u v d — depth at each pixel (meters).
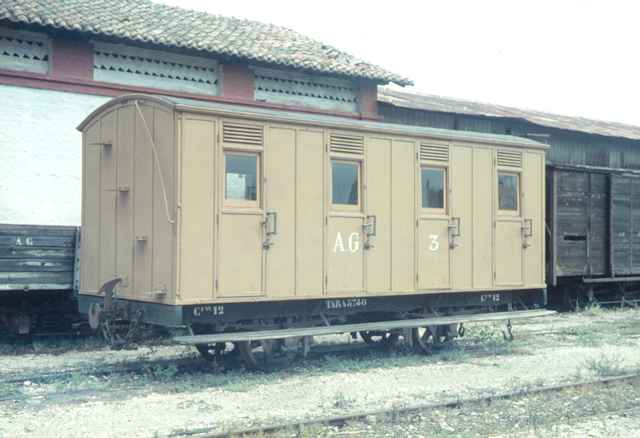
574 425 7.58
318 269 10.70
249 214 10.03
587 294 20.16
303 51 18.53
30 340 13.68
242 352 10.26
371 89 19.36
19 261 12.31
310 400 8.74
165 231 9.58
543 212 13.73
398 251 11.60
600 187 20.05
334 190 10.99
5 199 14.07
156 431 7.11
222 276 9.74
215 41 16.56
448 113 21.73
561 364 11.33
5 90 14.08
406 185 11.76
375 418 7.73
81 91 14.91
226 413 8.06
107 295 10.31
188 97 16.23
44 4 15.09
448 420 7.83
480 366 11.16
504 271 13.02
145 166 10.09
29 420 7.69
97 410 8.13
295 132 10.54
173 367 10.27
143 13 17.39
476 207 12.66
